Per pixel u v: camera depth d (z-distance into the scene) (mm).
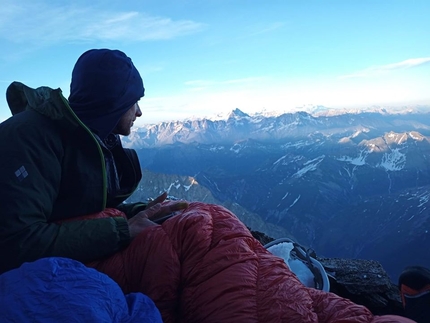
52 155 875
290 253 1369
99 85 978
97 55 990
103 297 622
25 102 1041
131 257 899
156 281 867
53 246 823
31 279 599
